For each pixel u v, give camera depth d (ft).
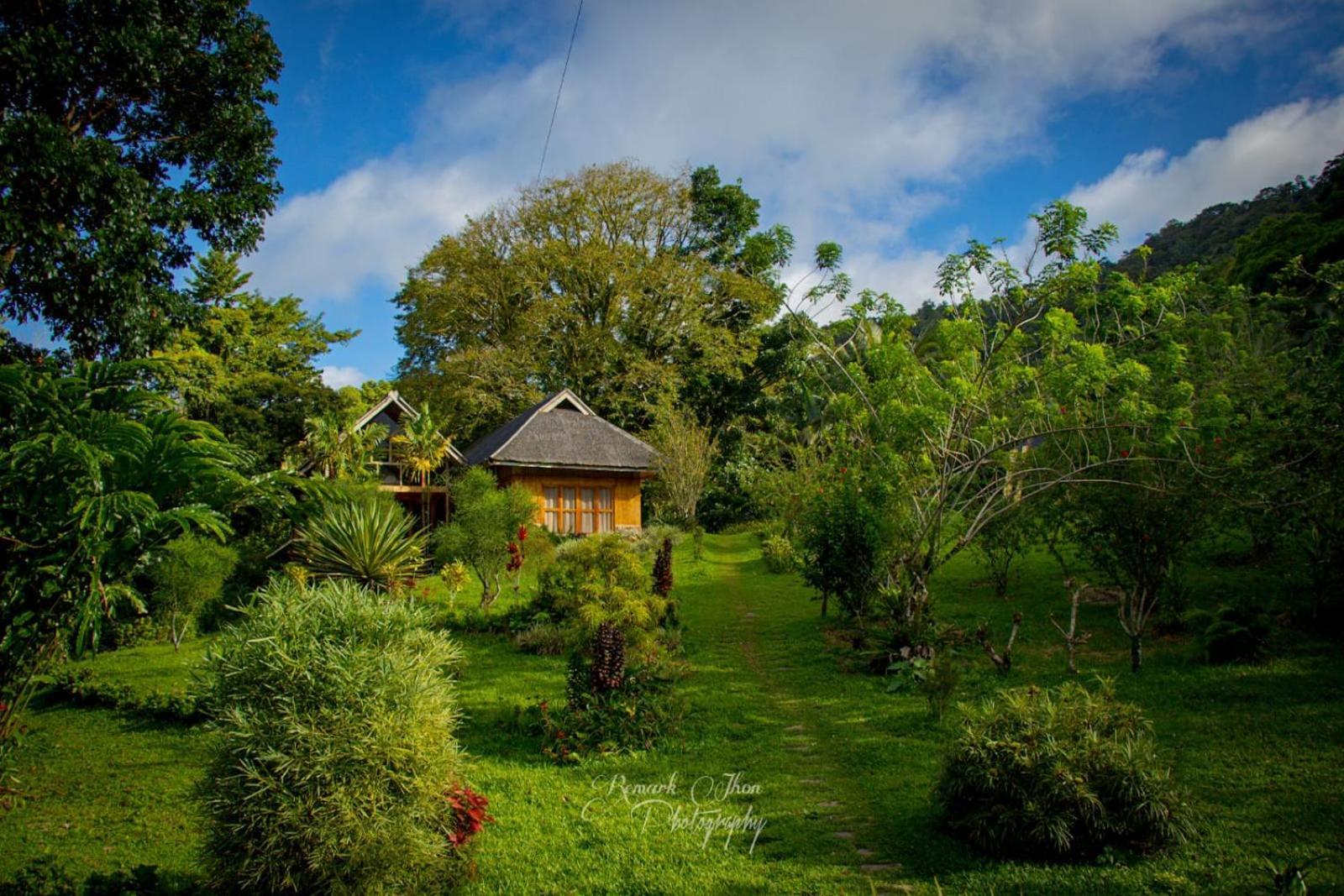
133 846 22.56
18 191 36.42
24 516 24.86
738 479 113.29
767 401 124.57
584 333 118.32
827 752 27.76
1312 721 25.45
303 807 16.80
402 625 19.70
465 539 53.31
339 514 52.01
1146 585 33.78
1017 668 34.99
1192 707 28.04
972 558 57.62
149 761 30.32
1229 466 32.35
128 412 28.40
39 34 36.78
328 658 18.03
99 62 40.22
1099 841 18.69
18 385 25.50
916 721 29.94
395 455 81.61
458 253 121.08
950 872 18.51
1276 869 16.84
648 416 118.11
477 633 48.73
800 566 55.83
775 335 122.52
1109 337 39.50
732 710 33.09
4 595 24.72
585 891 18.44
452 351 126.62
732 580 68.08
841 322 41.75
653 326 124.26
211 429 28.68
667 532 89.66
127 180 39.14
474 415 121.60
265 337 116.47
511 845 21.03
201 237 45.98
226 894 17.20
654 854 20.36
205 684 18.89
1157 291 34.81
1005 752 19.94
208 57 45.19
